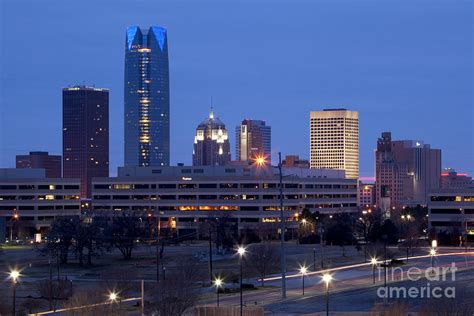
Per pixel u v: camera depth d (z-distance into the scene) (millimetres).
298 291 184250
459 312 124562
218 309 134750
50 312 152500
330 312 151000
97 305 139250
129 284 178375
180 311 138000
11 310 153750
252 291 184250
